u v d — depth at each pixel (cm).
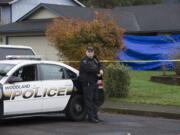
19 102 1439
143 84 2503
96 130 1403
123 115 1769
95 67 1555
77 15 3772
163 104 1920
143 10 4200
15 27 3806
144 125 1512
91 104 1561
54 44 2316
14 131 1377
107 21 2230
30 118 1656
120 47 2230
